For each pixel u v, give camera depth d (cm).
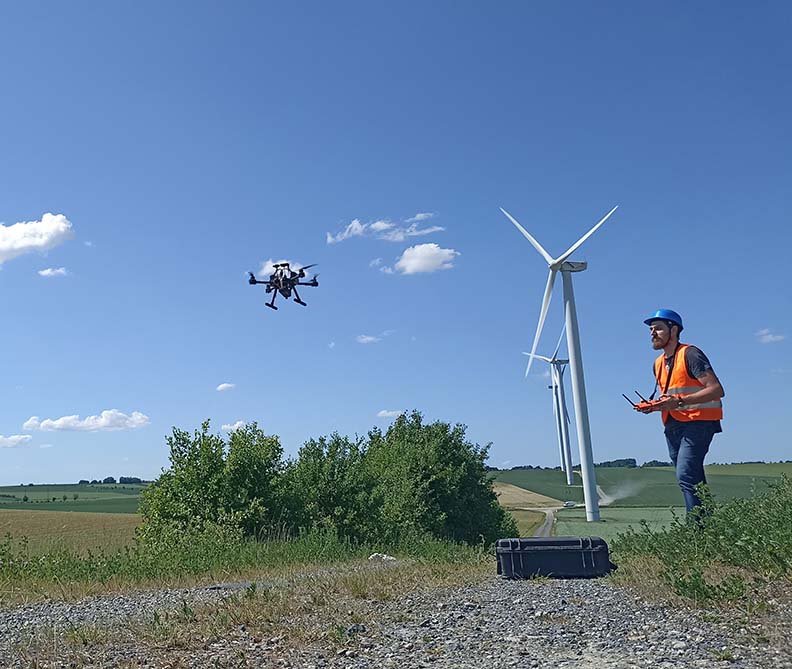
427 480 4612
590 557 1072
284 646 671
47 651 688
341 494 3259
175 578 1439
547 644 629
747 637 577
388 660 604
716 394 1140
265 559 1772
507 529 5472
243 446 2902
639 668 528
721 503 1080
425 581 1108
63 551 1595
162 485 2847
